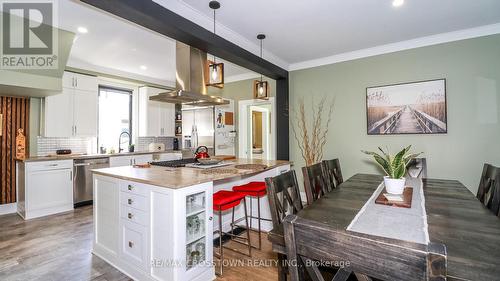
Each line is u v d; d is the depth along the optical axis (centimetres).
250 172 237
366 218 126
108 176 220
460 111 313
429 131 330
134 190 196
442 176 324
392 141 357
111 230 220
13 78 306
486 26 296
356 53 383
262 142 636
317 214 134
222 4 244
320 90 419
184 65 303
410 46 343
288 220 70
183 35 257
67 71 408
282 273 130
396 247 53
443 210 139
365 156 379
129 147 504
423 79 335
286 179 158
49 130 387
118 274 203
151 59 407
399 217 127
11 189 376
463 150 312
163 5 227
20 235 281
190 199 196
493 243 95
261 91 369
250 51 355
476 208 143
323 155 414
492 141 297
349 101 392
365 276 59
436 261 48
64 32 302
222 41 300
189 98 294
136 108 536
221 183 287
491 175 184
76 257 231
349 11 261
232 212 283
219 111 517
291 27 298
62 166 374
